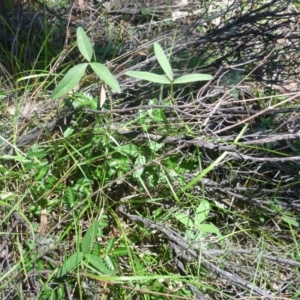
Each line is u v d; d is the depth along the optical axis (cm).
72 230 87
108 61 107
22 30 117
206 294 85
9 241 85
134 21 137
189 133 90
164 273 88
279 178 100
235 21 105
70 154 86
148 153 89
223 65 104
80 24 127
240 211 95
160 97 94
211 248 90
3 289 79
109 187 89
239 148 94
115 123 91
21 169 89
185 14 141
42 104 96
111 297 82
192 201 92
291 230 90
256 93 107
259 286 88
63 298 81
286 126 100
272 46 113
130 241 88
